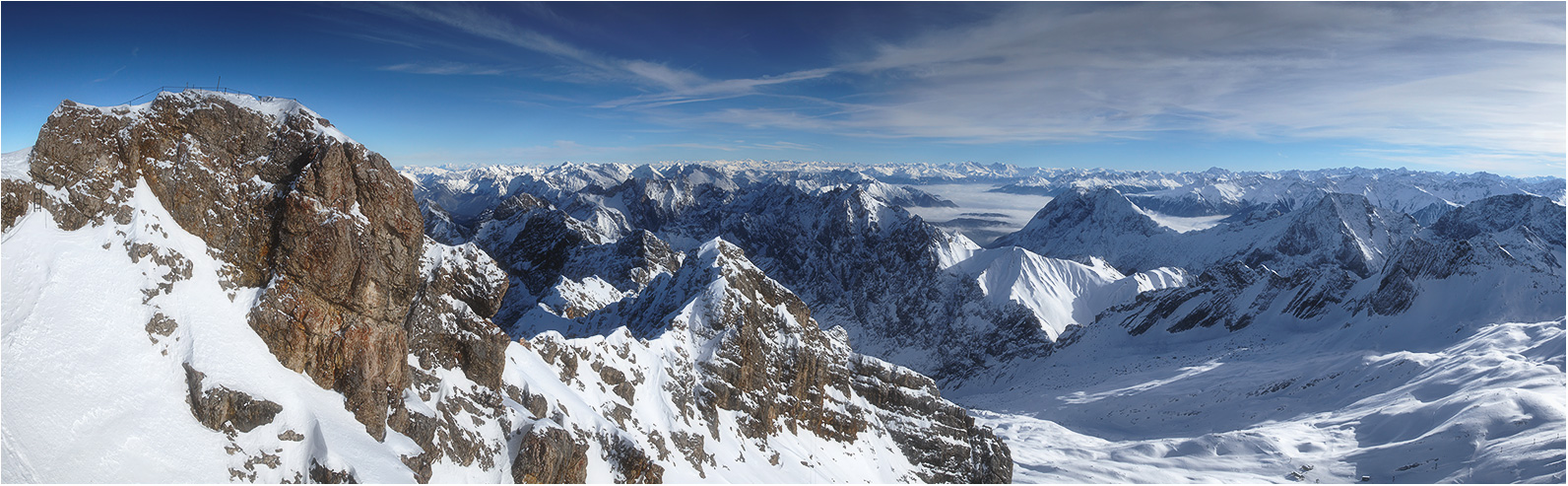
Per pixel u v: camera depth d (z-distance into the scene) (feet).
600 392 288.71
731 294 390.83
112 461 119.44
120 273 138.62
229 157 161.17
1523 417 486.38
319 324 157.58
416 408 178.50
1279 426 647.97
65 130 141.90
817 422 388.57
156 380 133.08
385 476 148.97
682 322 378.32
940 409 442.50
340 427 153.07
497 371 217.15
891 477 393.50
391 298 172.24
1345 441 576.61
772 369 381.40
